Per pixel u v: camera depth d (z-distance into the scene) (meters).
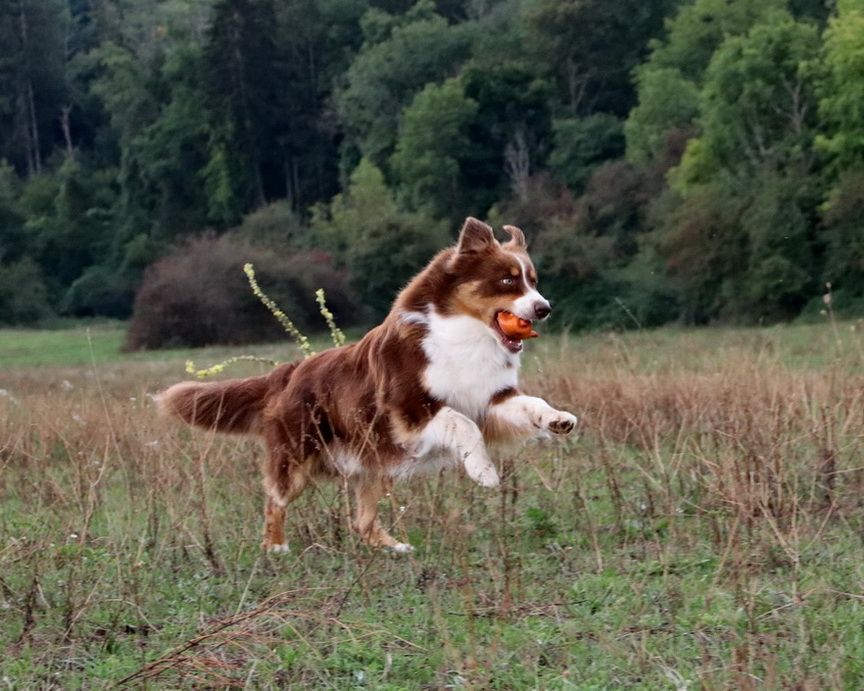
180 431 9.93
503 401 7.76
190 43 84.81
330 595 6.74
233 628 6.11
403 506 7.89
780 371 11.21
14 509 8.69
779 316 44.62
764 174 46.16
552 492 8.33
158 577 7.12
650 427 9.66
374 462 7.84
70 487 8.44
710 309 46.69
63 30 104.88
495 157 68.94
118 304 75.31
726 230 45.38
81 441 9.51
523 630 5.94
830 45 46.38
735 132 50.06
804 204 44.62
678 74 63.56
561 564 7.13
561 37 72.69
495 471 7.39
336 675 5.57
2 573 6.87
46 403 12.46
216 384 8.49
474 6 89.12
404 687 5.36
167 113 79.25
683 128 59.94
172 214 77.44
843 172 43.81
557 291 50.03
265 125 75.75
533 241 52.84
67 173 84.44
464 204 66.75
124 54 87.31
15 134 94.62
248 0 74.62
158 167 77.81
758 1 65.50
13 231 79.56
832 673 5.06
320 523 7.86
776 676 5.01
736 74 49.84
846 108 45.03
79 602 6.54
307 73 83.00
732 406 9.29
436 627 5.97
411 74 76.56
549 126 69.00
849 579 6.44
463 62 76.81
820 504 7.88
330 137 79.06
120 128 86.75
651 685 5.20
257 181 75.25
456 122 67.19
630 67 73.50
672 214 47.75
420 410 7.67
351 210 63.16
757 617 5.82
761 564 6.57
